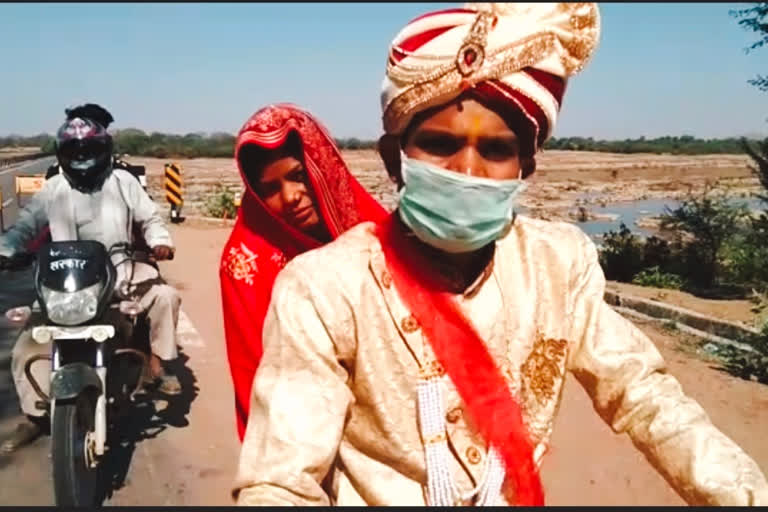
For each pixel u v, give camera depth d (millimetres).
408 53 1404
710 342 7125
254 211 2676
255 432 1351
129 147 62781
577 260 1562
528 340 1479
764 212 10469
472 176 1380
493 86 1369
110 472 4367
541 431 1481
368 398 1410
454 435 1402
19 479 4262
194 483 4242
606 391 1535
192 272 10555
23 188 16469
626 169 50406
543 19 1402
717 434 1443
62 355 4004
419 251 1462
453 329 1416
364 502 1426
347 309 1403
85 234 4625
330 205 2717
